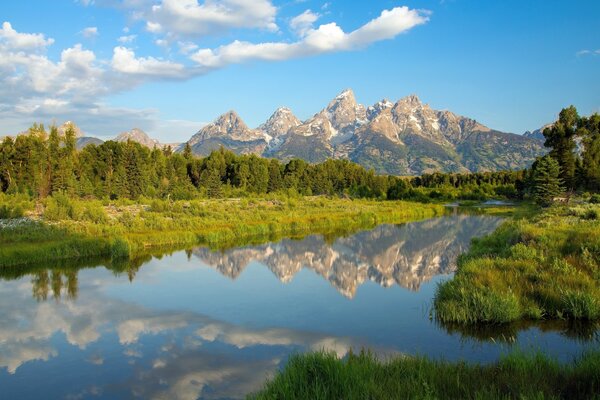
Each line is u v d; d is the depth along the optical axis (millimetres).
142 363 13320
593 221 28297
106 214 44375
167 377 12312
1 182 71500
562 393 8531
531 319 14875
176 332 16125
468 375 9711
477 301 15359
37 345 14977
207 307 19406
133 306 19672
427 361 10727
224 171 104438
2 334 16109
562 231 24172
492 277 17391
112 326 16922
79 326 16953
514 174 132125
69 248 31391
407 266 28797
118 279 25094
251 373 12414
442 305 16297
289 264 29672
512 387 8852
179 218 46875
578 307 14680
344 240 40969
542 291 15844
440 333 14766
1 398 11305
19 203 51438
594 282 15898
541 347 12555
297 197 86625
